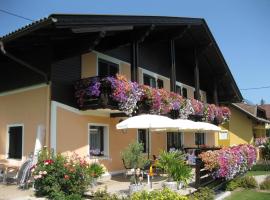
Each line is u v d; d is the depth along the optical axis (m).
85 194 10.11
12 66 13.84
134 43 14.40
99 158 14.09
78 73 13.55
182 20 16.39
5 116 13.96
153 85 19.16
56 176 9.98
